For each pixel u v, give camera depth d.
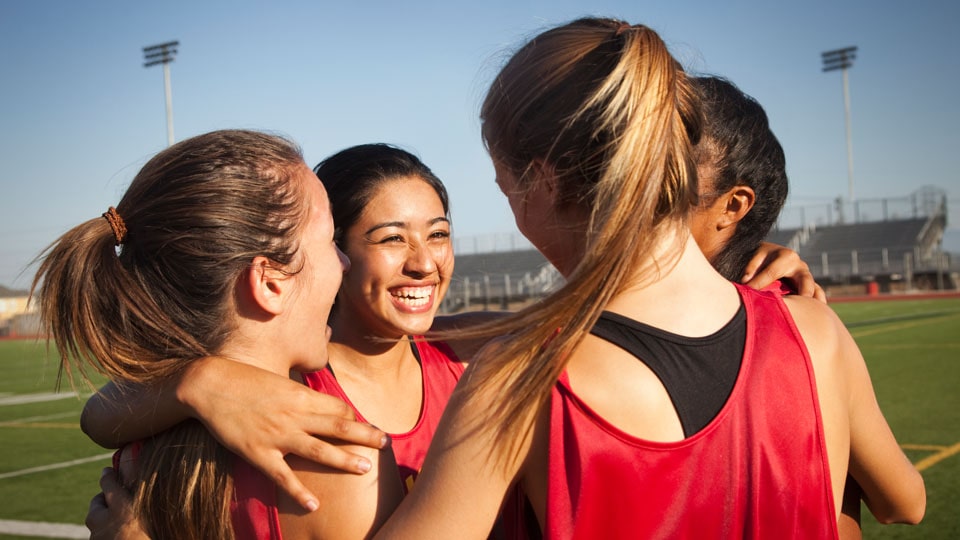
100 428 1.54
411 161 2.20
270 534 1.35
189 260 1.39
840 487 1.21
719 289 1.20
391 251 2.11
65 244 1.41
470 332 1.09
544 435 1.09
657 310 1.13
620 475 1.05
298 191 1.47
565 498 1.05
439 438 1.13
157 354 1.43
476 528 1.10
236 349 1.45
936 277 36.12
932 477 5.28
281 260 1.43
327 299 1.52
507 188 1.26
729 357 1.13
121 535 1.42
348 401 2.07
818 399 1.16
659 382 1.09
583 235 1.17
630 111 1.05
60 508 5.59
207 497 1.37
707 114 1.54
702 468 1.07
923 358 12.23
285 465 1.32
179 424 1.45
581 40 1.15
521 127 1.17
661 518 1.06
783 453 1.11
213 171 1.41
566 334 1.05
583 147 1.10
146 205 1.42
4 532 4.98
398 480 1.38
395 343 2.15
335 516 1.31
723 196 1.59
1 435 9.32
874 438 1.29
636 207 1.04
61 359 1.43
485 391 1.09
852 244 41.00
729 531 1.08
